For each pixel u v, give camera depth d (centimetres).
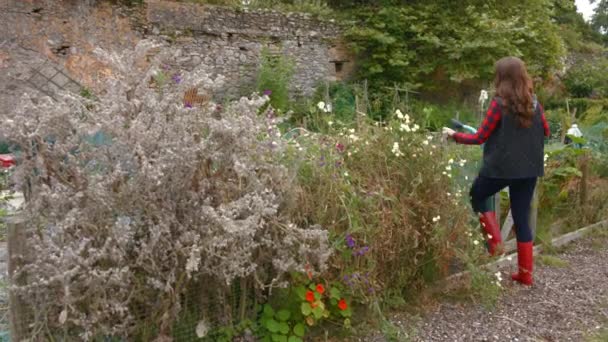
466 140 379
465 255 362
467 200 413
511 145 367
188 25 1418
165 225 236
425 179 355
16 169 236
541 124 378
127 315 248
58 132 239
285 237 277
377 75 1659
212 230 246
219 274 253
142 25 1356
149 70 276
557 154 557
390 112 461
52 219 233
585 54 2364
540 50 1736
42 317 234
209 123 258
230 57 1491
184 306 267
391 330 308
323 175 316
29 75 1230
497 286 368
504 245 447
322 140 354
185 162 240
